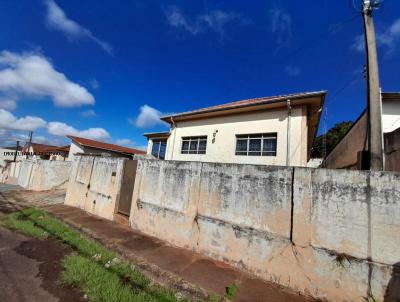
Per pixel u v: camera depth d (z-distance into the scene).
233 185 5.34
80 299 3.55
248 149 10.12
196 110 12.62
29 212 9.28
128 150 29.20
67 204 11.85
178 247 6.08
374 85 4.77
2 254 5.06
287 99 8.60
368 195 3.71
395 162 5.95
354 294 3.63
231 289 4.07
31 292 3.65
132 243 6.25
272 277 4.44
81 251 5.46
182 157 12.58
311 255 4.09
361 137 9.72
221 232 5.34
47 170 17.59
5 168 29.97
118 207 8.70
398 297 3.31
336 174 4.05
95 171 10.44
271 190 4.74
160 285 4.15
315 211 4.16
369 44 4.96
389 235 3.47
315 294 3.95
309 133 12.09
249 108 9.97
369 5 5.07
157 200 7.05
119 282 4.06
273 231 4.59
